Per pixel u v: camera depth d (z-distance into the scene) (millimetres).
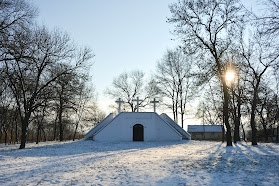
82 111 42406
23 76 25375
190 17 22578
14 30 19000
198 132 69750
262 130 52188
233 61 25438
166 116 40094
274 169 9875
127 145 27703
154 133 35375
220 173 9883
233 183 8234
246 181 8398
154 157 15344
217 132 69062
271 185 7723
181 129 38188
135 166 12070
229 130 21594
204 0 21734
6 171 10984
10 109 40250
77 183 8719
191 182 8617
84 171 10953
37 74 26375
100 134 34688
